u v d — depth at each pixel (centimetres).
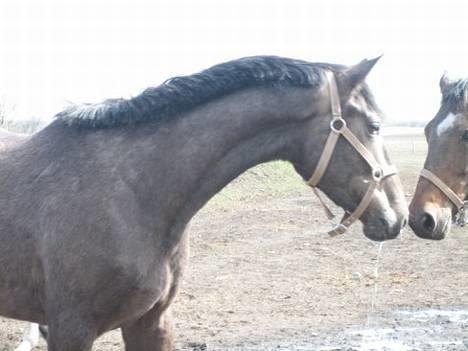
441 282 945
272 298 861
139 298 421
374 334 711
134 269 415
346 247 1212
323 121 429
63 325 420
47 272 423
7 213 432
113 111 440
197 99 439
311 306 824
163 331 451
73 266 416
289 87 432
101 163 429
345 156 426
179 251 439
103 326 428
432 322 756
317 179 434
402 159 3047
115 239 414
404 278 970
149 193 427
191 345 671
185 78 443
